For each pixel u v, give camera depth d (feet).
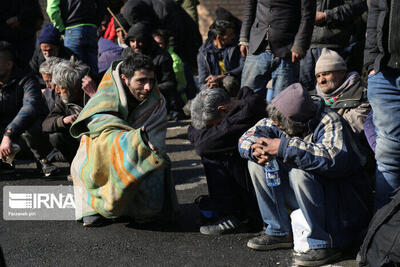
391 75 10.84
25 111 17.38
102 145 12.23
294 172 10.63
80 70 15.76
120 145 11.90
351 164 10.63
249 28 17.90
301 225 11.12
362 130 13.35
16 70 18.02
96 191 12.69
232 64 22.67
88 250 12.16
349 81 13.80
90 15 24.31
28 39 24.57
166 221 13.62
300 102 10.66
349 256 11.05
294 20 16.65
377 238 9.45
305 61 19.57
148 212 13.10
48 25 20.89
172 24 28.89
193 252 11.84
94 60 24.70
